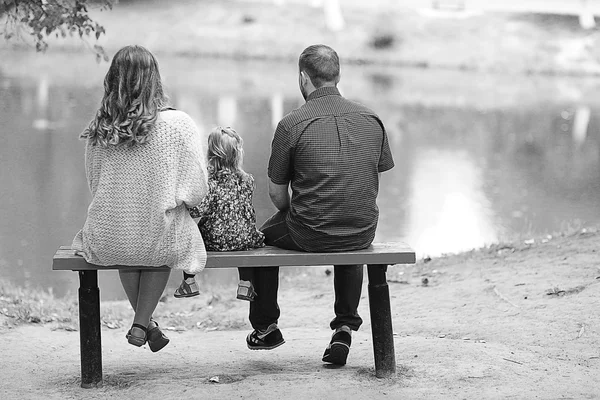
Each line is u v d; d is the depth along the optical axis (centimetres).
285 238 870
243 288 890
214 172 862
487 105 4997
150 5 6975
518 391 816
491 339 1084
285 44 6619
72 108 3969
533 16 7456
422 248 2083
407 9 7356
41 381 874
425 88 5566
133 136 766
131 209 780
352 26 6969
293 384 835
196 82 5184
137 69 775
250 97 4738
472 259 1586
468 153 3588
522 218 2455
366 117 849
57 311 1295
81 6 1451
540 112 4806
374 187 850
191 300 1514
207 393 808
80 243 823
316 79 851
